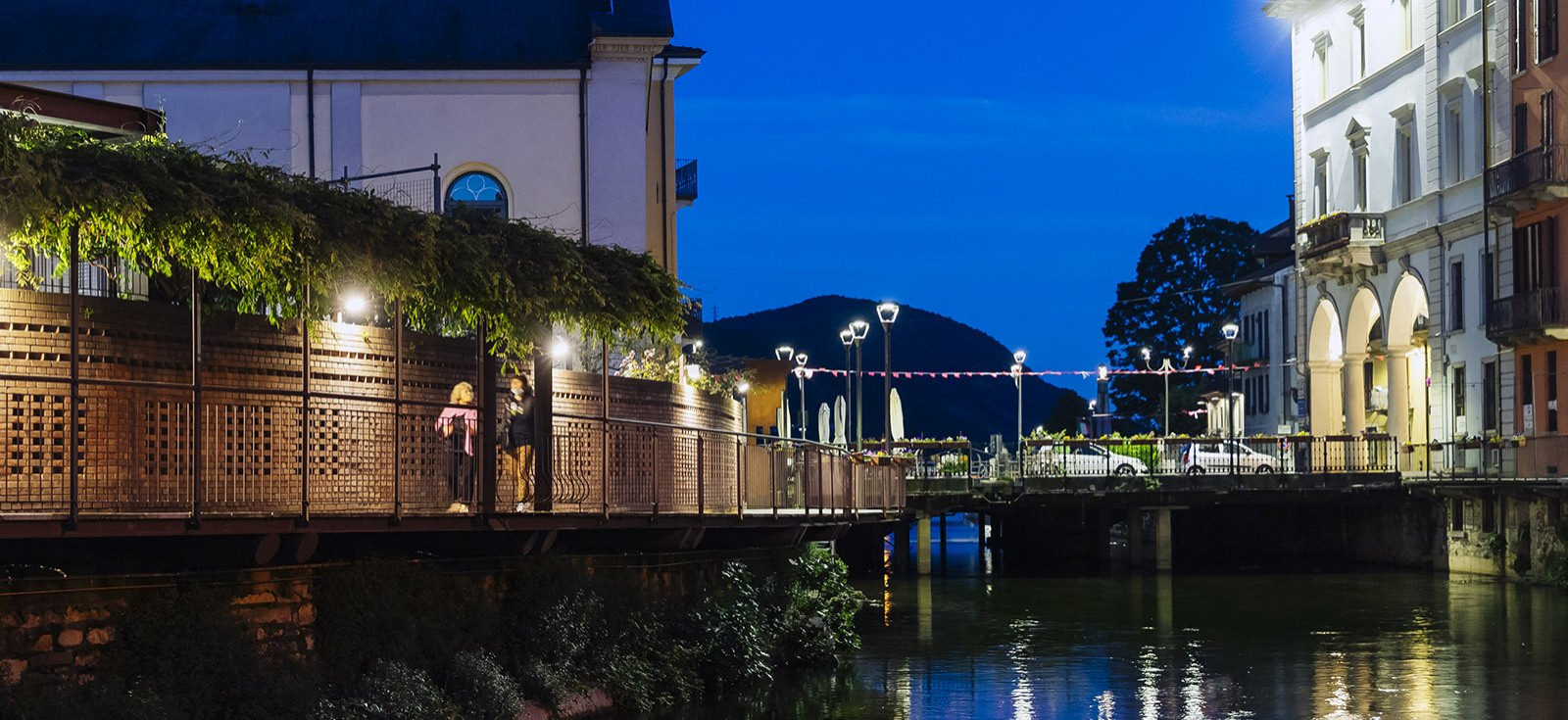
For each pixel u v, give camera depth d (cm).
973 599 4038
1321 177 5991
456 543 1908
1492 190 4644
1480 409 4838
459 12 3928
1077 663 2747
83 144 1398
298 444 1698
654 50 3794
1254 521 5991
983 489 4991
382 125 3759
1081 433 8394
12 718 1287
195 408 1431
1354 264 5528
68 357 1467
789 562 2733
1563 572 4069
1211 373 9169
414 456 1861
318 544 1730
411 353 1884
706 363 3616
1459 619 3391
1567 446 4072
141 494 1512
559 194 3781
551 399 2033
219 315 1614
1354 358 5725
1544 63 4438
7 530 1268
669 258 4478
